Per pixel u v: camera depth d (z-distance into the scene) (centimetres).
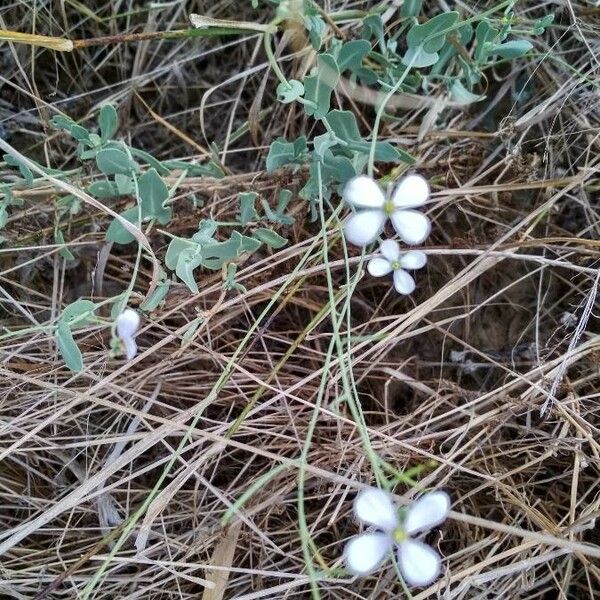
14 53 19
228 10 21
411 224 13
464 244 18
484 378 19
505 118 19
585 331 18
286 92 15
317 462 17
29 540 17
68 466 18
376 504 12
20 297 19
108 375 18
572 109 19
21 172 17
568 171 19
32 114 21
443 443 17
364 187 13
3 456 16
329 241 18
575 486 16
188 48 21
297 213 18
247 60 21
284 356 16
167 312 17
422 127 19
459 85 18
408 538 12
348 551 12
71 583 17
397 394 19
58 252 18
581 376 18
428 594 15
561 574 17
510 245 17
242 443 17
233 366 17
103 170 16
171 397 18
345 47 16
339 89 20
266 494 17
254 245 16
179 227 18
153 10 21
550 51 18
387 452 17
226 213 18
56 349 18
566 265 17
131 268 19
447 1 20
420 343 19
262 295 18
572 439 16
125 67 21
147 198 16
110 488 16
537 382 17
